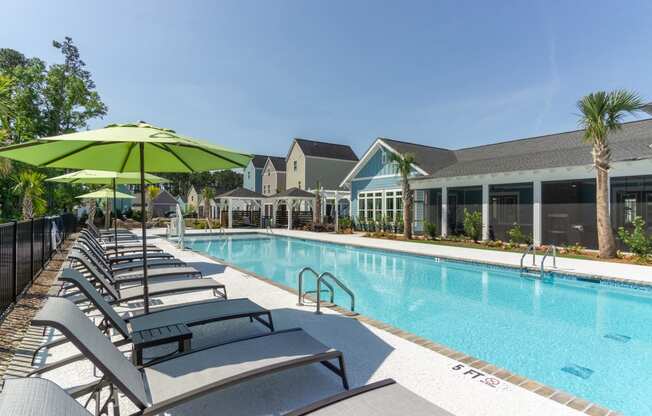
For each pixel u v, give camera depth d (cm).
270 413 309
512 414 305
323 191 2884
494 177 1725
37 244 901
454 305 803
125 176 945
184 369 301
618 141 1602
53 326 227
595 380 454
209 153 503
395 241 1852
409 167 1955
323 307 621
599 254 1241
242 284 803
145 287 498
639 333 625
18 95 2620
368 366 397
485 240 1744
